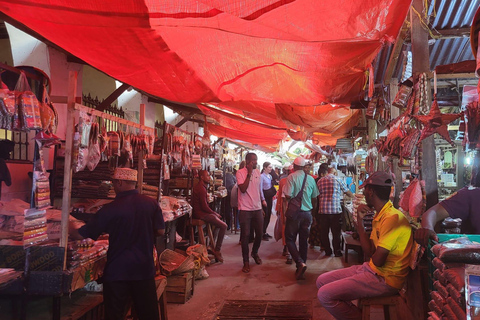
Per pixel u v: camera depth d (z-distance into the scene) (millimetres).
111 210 3309
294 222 6332
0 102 2682
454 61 5824
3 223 3291
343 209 10445
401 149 4043
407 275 3469
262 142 12969
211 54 3689
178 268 5199
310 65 3850
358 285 3338
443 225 3637
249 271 6762
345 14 2666
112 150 3945
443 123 3387
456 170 7664
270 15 2650
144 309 3346
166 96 4848
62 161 4762
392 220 3318
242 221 6859
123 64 3889
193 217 7422
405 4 2604
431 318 2646
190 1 2539
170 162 5766
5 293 3010
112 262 3289
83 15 2861
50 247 3039
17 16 2957
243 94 4773
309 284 5988
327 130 10016
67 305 3738
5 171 4078
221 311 4863
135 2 2605
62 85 5680
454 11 4574
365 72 4312
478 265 1973
